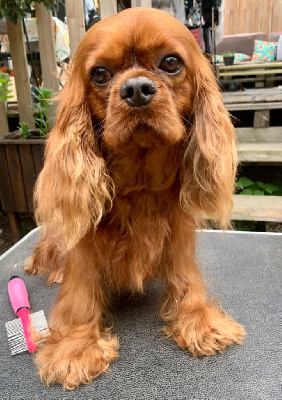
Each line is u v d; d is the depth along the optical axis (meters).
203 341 0.32
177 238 0.34
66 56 1.00
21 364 0.32
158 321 0.37
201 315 0.34
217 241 0.55
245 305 0.39
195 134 0.31
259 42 2.14
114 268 0.33
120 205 0.32
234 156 0.32
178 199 0.33
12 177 0.81
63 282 0.36
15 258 0.53
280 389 0.28
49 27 0.84
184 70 0.29
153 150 0.29
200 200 0.33
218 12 1.28
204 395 0.28
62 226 0.30
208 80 0.31
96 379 0.30
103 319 0.36
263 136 0.96
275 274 0.45
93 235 0.32
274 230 0.85
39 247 0.48
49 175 0.31
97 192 0.30
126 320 0.37
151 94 0.25
